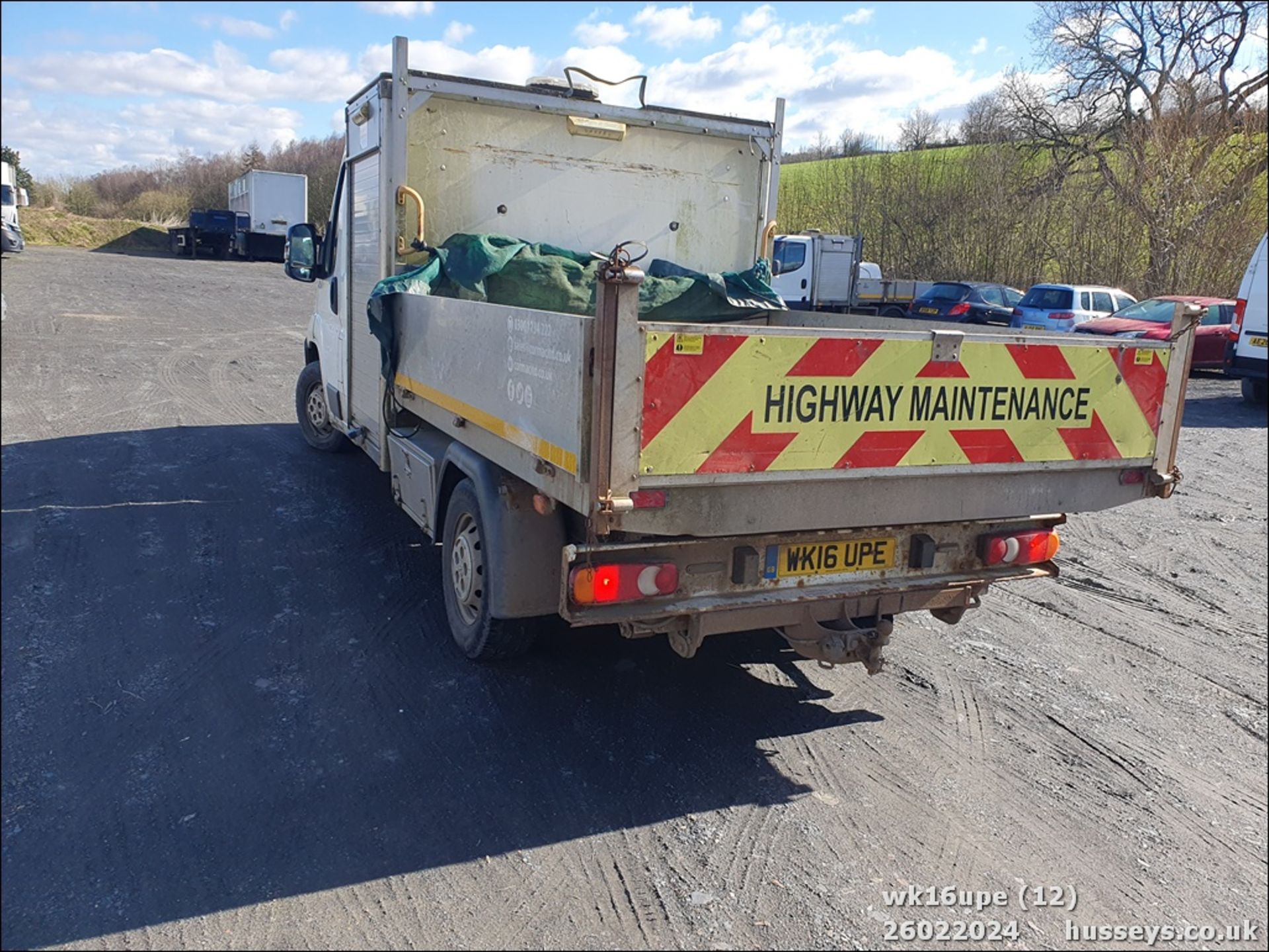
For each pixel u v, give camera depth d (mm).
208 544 5922
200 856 3047
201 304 20875
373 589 5359
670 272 6055
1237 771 3945
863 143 38062
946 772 3834
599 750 3850
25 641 4473
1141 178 24250
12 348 13289
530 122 5645
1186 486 9164
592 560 3352
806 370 3324
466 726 3957
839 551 3752
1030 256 27422
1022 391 3766
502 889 2984
